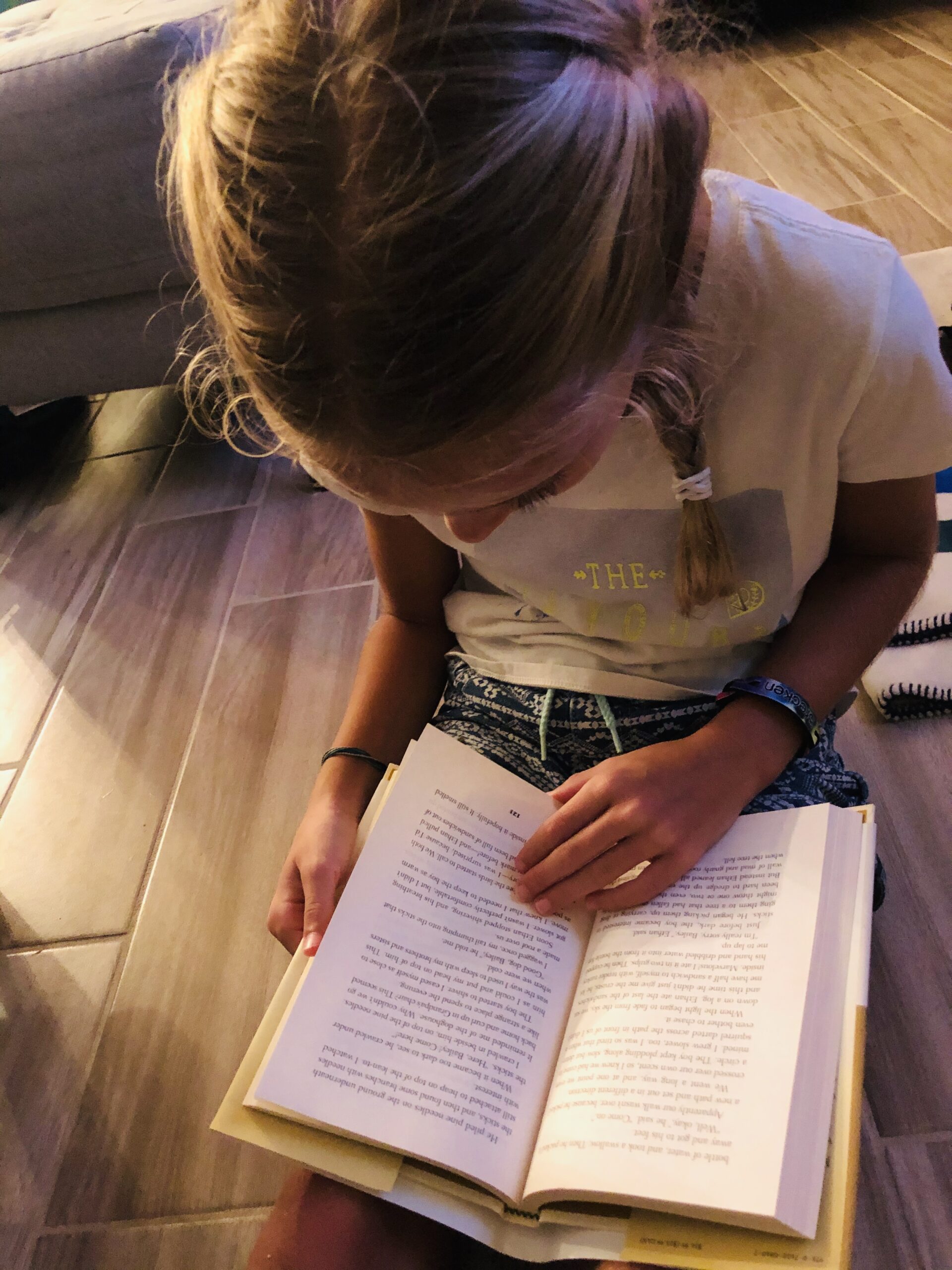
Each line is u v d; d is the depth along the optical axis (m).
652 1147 0.45
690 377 0.53
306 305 0.39
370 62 0.37
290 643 1.33
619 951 0.55
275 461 1.72
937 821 0.88
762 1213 0.41
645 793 0.59
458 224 0.36
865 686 1.00
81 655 1.41
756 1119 0.44
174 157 0.51
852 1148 0.44
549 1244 0.49
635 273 0.42
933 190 1.80
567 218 0.38
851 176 1.92
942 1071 0.72
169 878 1.06
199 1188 0.80
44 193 1.39
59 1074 0.91
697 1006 0.50
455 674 0.80
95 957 1.00
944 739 0.95
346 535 1.50
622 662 0.73
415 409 0.40
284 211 0.39
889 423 0.57
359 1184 0.50
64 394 1.68
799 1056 0.45
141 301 1.53
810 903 0.51
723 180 0.54
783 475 0.61
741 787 0.60
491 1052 0.52
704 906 0.55
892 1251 0.65
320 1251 0.56
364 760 0.75
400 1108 0.50
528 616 0.76
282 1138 0.51
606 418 0.46
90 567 1.59
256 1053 0.55
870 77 2.32
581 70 0.39
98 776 1.21
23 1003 0.97
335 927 0.56
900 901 0.83
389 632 0.85
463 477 0.44
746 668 0.72
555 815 0.60
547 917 0.58
